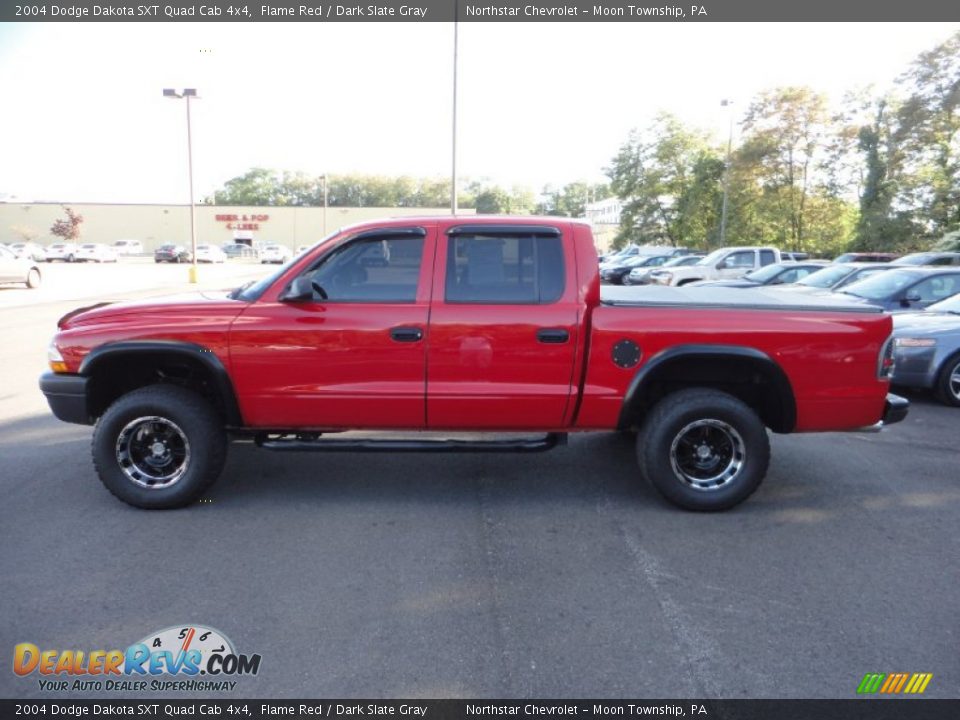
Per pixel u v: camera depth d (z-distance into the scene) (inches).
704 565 147.8
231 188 4468.5
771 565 147.9
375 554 151.9
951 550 156.2
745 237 1768.0
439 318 168.1
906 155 1430.9
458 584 138.4
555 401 171.3
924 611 128.9
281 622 123.8
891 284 404.2
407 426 175.8
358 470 210.5
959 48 1348.4
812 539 161.8
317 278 173.2
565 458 223.6
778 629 122.6
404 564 147.1
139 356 171.9
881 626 123.6
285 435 189.6
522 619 125.5
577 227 174.2
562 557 151.3
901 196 1445.6
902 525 170.7
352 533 163.2
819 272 541.0
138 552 151.7
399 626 122.8
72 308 672.4
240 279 1253.7
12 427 255.6
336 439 186.2
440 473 208.2
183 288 987.3
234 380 170.1
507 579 140.9
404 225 172.7
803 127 1644.9
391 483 199.2
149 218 3166.8
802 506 183.3
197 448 172.4
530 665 111.7
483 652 115.3
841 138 1619.1
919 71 1393.9
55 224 3120.1
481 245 172.4
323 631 121.0
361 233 171.8
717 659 113.5
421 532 164.2
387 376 170.1
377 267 172.7
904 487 198.8
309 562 147.6
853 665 111.9
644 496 189.9
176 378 188.1
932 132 1382.9
